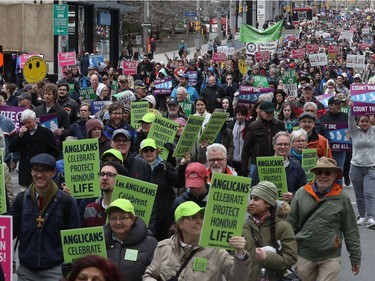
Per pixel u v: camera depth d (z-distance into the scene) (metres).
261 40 50.84
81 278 5.78
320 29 130.00
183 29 112.94
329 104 19.53
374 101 16.84
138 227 8.99
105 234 9.02
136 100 23.48
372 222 17.09
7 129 20.09
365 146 17.06
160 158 12.47
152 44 74.44
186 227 8.20
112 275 5.81
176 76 37.34
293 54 49.59
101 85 24.09
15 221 9.95
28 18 48.16
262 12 101.56
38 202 9.88
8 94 26.19
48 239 9.85
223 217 8.06
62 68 34.91
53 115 18.03
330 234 10.55
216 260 8.20
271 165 11.90
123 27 90.12
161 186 12.36
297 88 33.00
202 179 10.35
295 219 10.73
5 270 9.26
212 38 96.56
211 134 14.85
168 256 8.28
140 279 8.88
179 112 18.34
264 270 9.09
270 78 34.81
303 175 12.27
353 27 135.00
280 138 12.16
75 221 9.91
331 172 10.57
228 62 39.28
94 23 56.72
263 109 15.93
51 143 15.58
